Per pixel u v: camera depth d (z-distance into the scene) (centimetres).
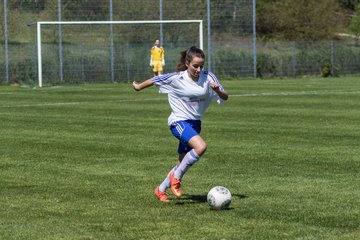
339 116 3400
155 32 7312
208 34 7550
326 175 1873
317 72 8106
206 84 1563
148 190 1705
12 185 1780
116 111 3781
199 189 1714
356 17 9656
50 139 2648
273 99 4506
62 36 6981
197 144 1511
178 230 1305
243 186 1741
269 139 2589
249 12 7675
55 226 1347
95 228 1328
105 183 1797
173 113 1582
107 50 7138
